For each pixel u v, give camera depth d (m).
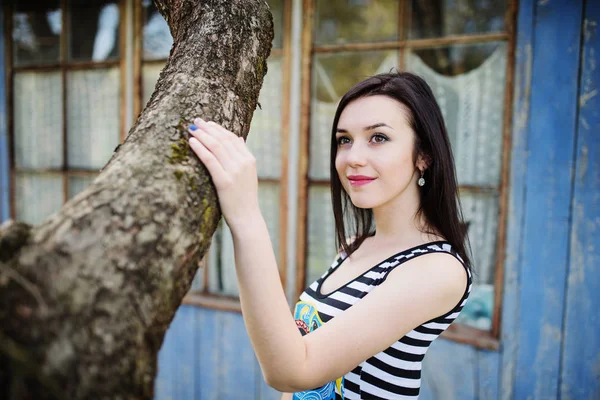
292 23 2.00
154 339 0.51
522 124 1.65
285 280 2.09
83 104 2.49
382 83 0.97
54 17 2.49
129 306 0.48
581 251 1.59
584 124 1.56
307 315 1.04
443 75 1.80
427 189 1.00
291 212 2.06
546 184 1.63
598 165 1.55
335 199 1.18
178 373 2.34
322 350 0.74
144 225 0.52
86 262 0.46
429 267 0.86
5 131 2.63
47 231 0.47
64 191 2.57
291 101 2.02
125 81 2.35
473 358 1.77
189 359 2.31
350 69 1.94
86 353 0.43
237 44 0.82
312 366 0.73
